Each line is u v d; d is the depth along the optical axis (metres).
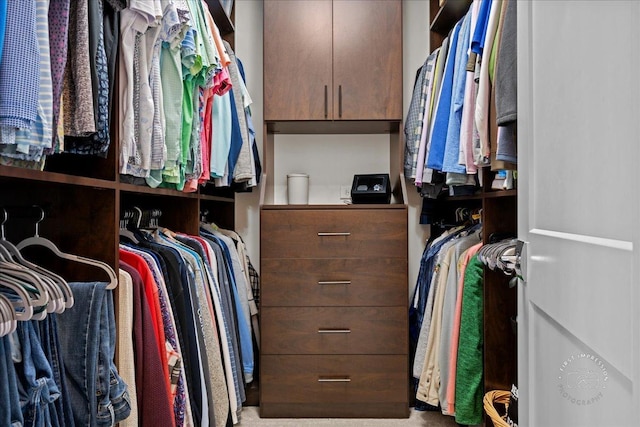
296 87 2.58
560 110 0.86
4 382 0.76
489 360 1.91
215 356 1.78
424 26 2.89
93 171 1.21
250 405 2.59
